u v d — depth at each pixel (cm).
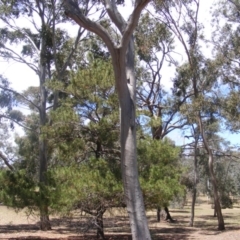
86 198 1256
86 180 1251
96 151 1468
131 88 861
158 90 2678
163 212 2986
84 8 1841
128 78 871
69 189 1254
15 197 1351
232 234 1948
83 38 2144
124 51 817
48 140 1466
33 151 3034
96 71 1455
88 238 1553
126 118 843
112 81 1427
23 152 3069
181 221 2970
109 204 1291
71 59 2181
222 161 3244
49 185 1355
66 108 1474
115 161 1423
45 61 2122
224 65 2136
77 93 1454
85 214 1356
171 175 1422
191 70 2212
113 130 1413
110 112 1462
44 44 2106
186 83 2502
